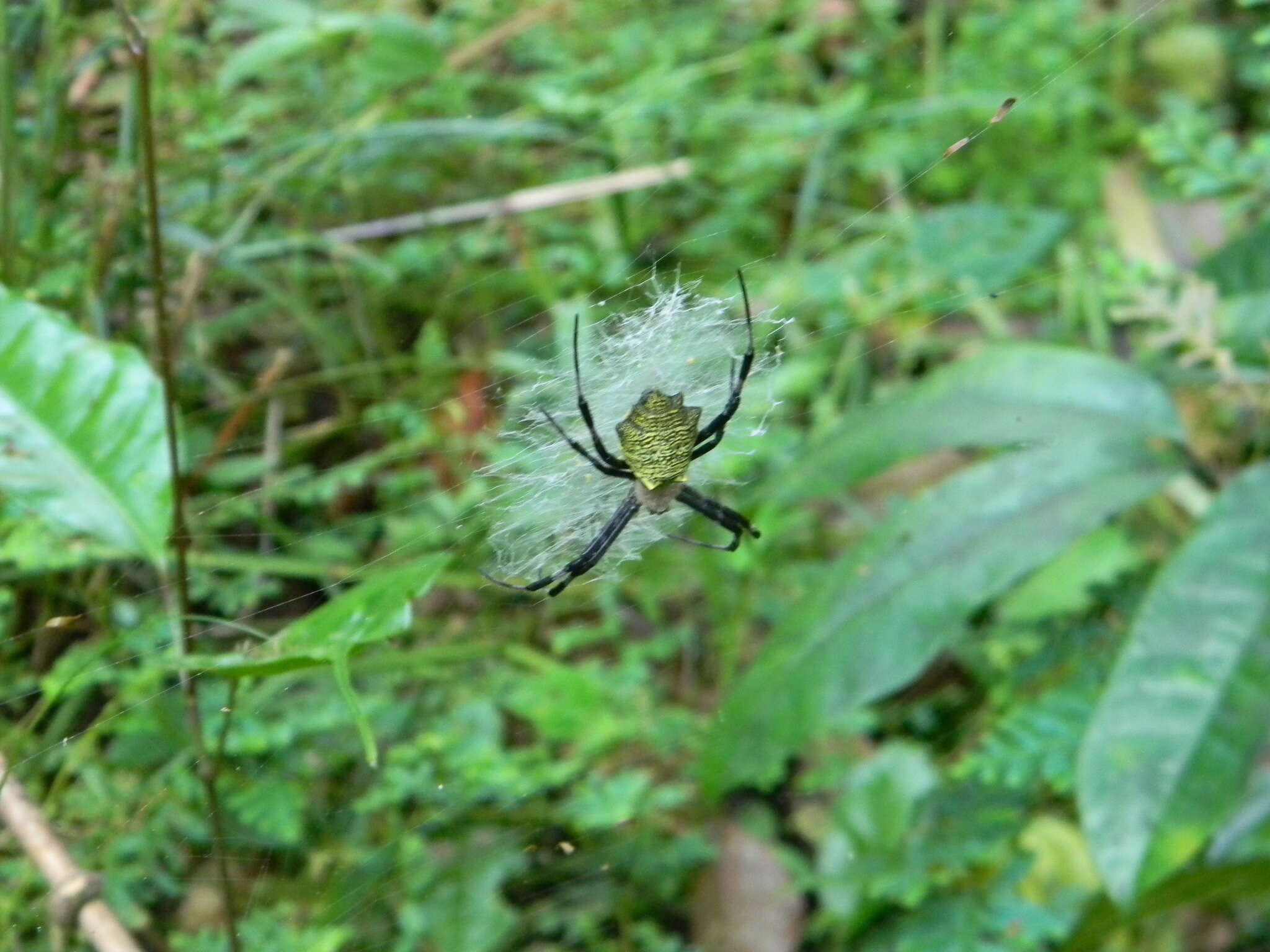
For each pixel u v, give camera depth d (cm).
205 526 27
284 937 24
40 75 27
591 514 26
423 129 31
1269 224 26
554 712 26
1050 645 26
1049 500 23
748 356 24
